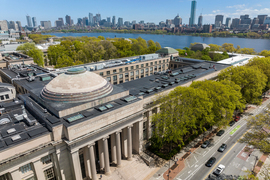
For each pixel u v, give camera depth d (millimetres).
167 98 58281
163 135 61500
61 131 40969
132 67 108438
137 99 55375
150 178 51625
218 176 51875
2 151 34062
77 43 199750
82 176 49281
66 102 48250
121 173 52969
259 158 59312
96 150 53469
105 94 53156
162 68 130625
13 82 79250
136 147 60969
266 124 55094
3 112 49812
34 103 52094
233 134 72625
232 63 119000
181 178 51531
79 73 53562
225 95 63438
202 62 121188
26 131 40406
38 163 39688
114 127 49125
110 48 177125
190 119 58844
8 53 134000
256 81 82750
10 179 37281
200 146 65812
